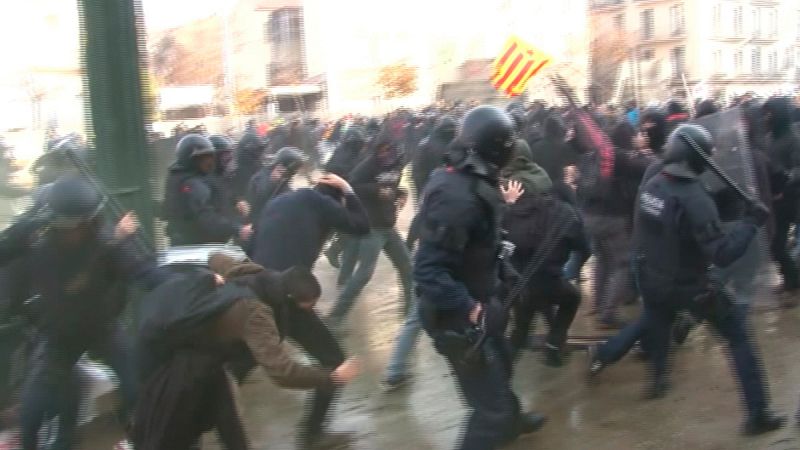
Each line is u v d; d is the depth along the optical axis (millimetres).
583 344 5809
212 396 3191
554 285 5184
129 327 4359
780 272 6973
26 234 3953
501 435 3564
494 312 3432
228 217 5762
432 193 3383
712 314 4324
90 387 4832
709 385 5082
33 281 4020
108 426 4613
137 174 4961
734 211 4699
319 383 3107
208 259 3602
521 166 5035
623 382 5246
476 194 3330
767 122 6676
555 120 6855
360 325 6988
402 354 5293
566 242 5184
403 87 34094
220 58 27250
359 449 4410
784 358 5461
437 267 3340
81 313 4008
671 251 4332
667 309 4609
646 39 33906
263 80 35500
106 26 4848
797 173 6695
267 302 3168
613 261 6270
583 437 4410
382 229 6660
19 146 7410
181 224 5379
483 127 3352
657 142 6023
